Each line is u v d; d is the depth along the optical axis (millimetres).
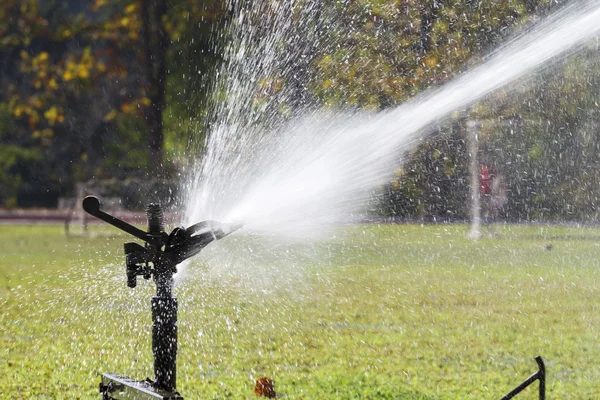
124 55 85688
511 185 51656
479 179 50906
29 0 90375
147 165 82562
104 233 60625
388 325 26016
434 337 24266
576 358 21594
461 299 30625
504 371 20203
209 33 66188
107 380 13336
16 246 52625
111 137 94750
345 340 23766
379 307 28984
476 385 18766
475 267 38219
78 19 87375
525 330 25281
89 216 69812
